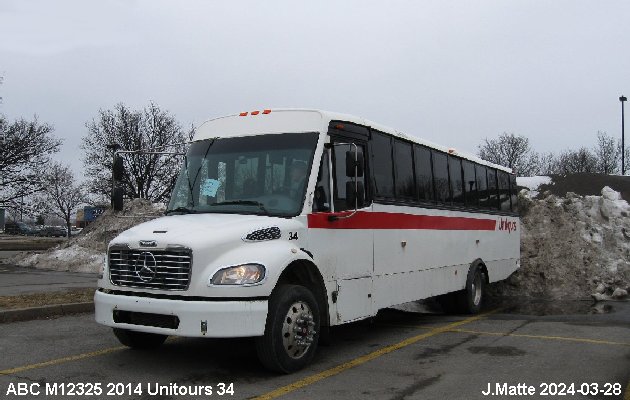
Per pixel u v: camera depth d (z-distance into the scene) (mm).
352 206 7238
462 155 11898
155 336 7664
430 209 10125
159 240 6172
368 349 8039
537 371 6758
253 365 6918
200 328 5844
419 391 5934
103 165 38875
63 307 10250
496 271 13281
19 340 8102
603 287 14273
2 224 60625
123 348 7707
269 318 6250
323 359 7379
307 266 6820
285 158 7211
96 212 25609
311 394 5785
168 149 10125
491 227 13086
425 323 10516
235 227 6324
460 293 11500
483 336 9047
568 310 12016
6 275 16703
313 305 6766
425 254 9844
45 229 72875
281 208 6906
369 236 8102
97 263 18562
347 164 7043
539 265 15438
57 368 6648
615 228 17156
